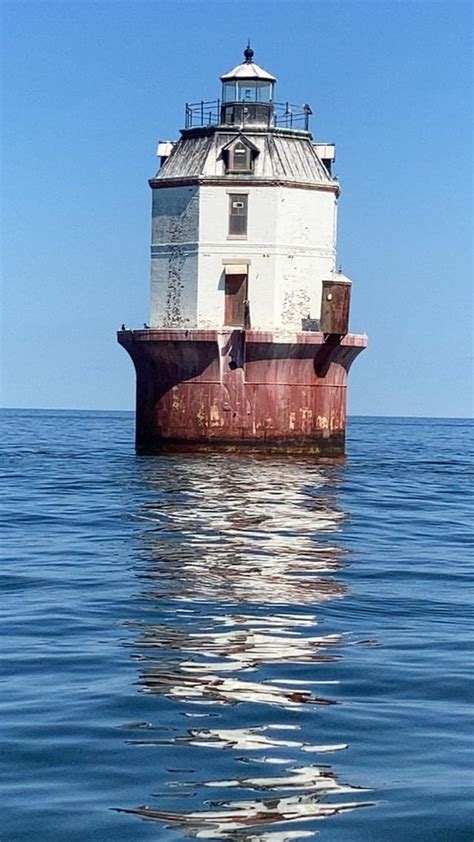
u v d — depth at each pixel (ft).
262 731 47.73
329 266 183.73
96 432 381.60
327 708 50.90
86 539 99.86
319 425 181.27
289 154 182.70
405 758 44.80
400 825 38.88
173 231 184.65
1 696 52.06
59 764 43.75
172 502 126.52
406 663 58.65
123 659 58.54
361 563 89.81
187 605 71.77
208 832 38.32
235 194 180.65
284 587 78.54
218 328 180.04
